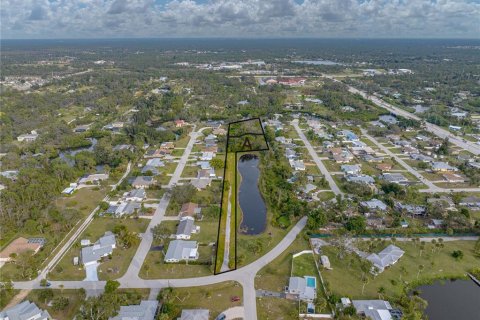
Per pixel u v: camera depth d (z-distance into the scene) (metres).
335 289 99.06
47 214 132.50
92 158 190.50
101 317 85.12
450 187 162.00
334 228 128.75
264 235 125.06
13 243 117.75
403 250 116.50
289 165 188.25
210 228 129.00
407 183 164.62
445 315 92.44
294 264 109.31
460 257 112.31
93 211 141.62
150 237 123.31
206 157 196.50
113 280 101.81
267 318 89.12
